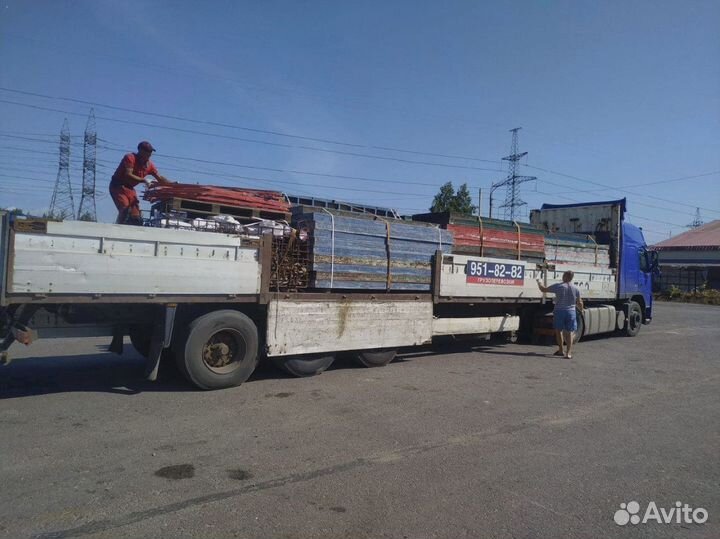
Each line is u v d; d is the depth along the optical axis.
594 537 3.84
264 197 8.70
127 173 8.05
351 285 8.82
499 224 11.71
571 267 13.26
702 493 4.64
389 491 4.46
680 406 7.56
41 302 6.15
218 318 7.45
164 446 5.34
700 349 13.42
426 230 9.97
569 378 9.24
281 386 7.96
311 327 8.34
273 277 8.10
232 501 4.20
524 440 5.86
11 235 5.92
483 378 8.98
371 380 8.54
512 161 47.59
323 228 8.48
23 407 6.53
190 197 7.68
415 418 6.54
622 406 7.46
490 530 3.88
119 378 8.16
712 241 44.31
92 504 4.08
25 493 4.23
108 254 6.50
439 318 10.69
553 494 4.52
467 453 5.40
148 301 6.81
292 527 3.83
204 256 7.21
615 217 14.96
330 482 4.61
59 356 9.96
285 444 5.50
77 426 5.87
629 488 4.69
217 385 7.52
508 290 11.52
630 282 15.64
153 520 3.86
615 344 14.05
